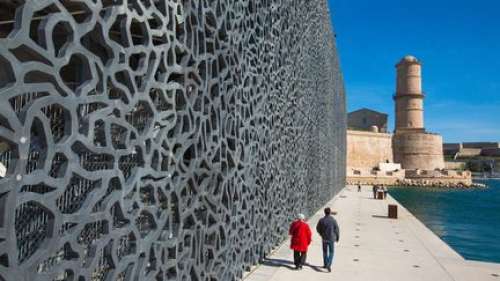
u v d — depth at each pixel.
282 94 10.34
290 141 11.45
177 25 4.85
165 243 4.46
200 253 5.49
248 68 7.38
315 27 16.42
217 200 6.02
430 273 8.88
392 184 63.81
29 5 2.64
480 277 8.65
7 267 2.51
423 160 69.88
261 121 8.41
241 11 7.06
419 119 71.12
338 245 11.84
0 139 2.48
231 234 6.66
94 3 3.23
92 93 3.93
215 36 5.81
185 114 4.85
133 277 3.86
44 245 2.81
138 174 3.86
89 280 3.22
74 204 4.27
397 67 72.31
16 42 2.53
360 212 20.69
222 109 6.21
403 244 12.18
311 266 9.19
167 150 4.45
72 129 3.00
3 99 2.44
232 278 6.73
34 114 2.66
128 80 3.72
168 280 4.64
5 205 2.48
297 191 12.55
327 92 22.28
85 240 4.47
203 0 5.40
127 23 3.65
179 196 4.76
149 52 4.02
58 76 2.85
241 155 7.20
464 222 25.11
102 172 3.34
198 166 5.28
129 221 3.77
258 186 8.31
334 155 29.42
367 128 88.38
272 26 9.27
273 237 9.91
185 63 4.84
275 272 8.31
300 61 12.77
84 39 4.11
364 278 8.34
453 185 65.19
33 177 2.65
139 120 4.87
